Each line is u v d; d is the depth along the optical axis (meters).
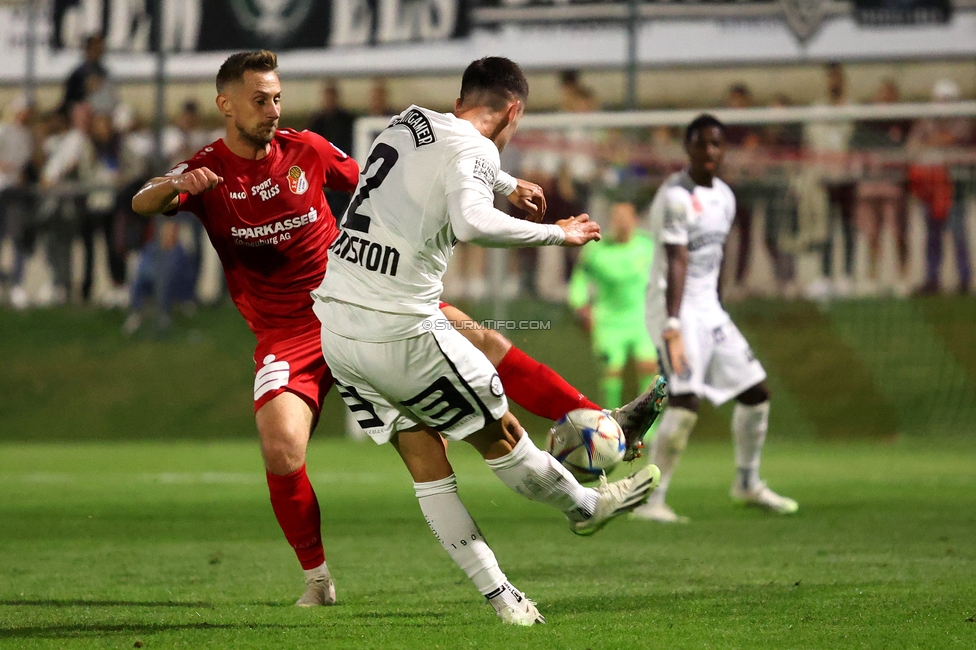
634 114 45.00
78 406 52.62
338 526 24.66
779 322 54.03
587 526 14.55
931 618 13.79
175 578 18.06
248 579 17.98
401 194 13.27
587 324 43.81
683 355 24.88
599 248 43.03
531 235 13.00
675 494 30.55
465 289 53.97
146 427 50.75
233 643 12.50
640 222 52.53
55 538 22.97
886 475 34.62
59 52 63.53
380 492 31.48
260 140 16.64
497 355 15.28
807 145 53.03
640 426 15.34
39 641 12.70
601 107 59.19
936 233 52.84
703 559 19.39
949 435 46.25
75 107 59.78
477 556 13.83
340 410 55.00
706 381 26.16
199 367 55.88
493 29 59.97
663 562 19.09
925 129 52.75
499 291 51.75
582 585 16.78
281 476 15.53
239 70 16.41
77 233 59.97
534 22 59.56
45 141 60.59
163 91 56.78
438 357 13.38
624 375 54.12
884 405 48.78
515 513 26.89
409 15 60.38
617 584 16.84
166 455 42.59
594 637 12.66
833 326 53.22
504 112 14.02
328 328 13.82
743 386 26.12
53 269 60.66
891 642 12.39
